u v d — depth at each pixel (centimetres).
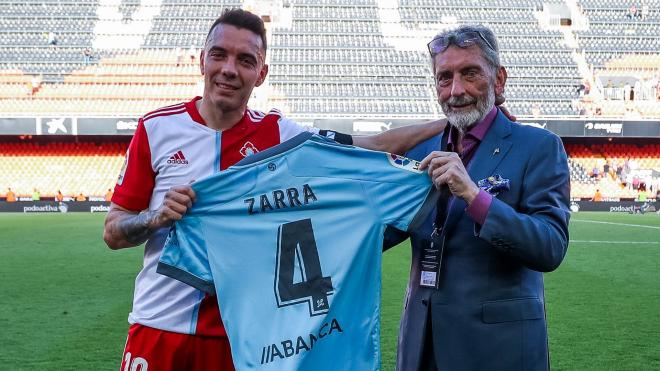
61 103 2727
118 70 2852
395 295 687
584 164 2714
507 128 240
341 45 3025
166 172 249
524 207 228
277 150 250
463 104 233
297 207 248
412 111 2759
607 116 2712
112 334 511
